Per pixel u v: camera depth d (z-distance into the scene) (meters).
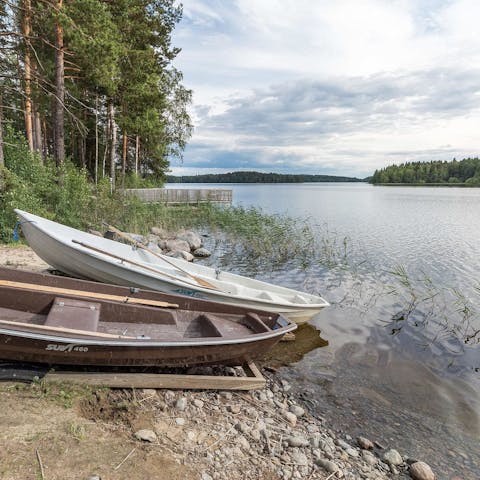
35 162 12.77
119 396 3.69
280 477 3.16
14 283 4.50
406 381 5.41
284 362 5.79
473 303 8.89
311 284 10.26
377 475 3.52
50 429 2.96
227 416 3.87
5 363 3.67
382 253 14.63
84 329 3.88
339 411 4.59
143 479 2.67
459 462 3.86
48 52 18.64
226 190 27.94
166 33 25.41
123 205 17.17
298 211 33.09
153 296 5.19
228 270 11.67
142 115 24.03
